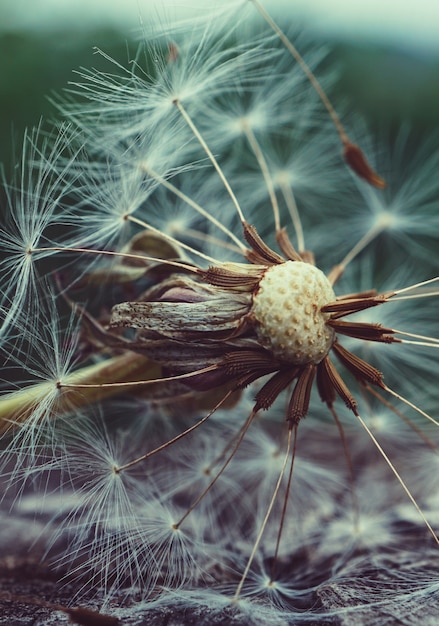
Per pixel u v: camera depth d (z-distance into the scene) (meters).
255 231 0.08
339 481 0.10
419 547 0.09
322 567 0.09
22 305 0.08
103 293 0.09
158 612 0.08
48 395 0.08
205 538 0.09
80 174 0.08
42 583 0.08
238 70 0.10
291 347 0.07
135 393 0.09
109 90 0.09
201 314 0.08
